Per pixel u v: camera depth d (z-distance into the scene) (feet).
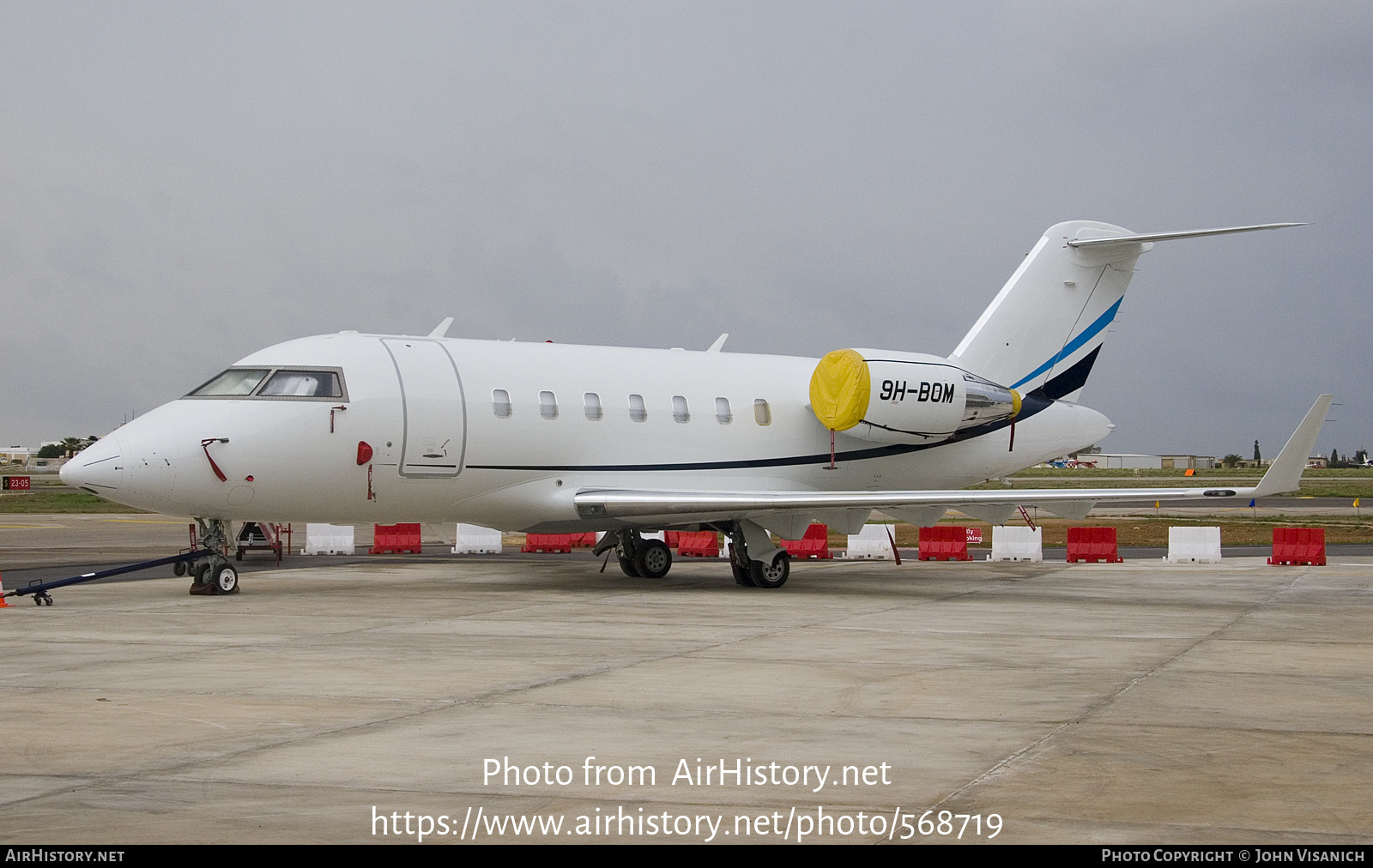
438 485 66.23
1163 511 201.77
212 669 39.60
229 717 31.81
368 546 109.70
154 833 21.86
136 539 121.19
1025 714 32.99
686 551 102.99
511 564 90.84
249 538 93.97
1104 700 35.09
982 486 219.61
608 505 68.64
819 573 85.76
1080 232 85.56
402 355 66.44
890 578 81.30
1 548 106.93
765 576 72.59
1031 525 99.35
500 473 67.67
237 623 52.60
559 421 69.26
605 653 43.91
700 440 74.54
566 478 69.77
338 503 64.59
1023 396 84.38
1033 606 62.85
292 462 62.39
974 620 55.67
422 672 39.32
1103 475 346.33
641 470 72.33
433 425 65.36
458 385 66.69
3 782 25.23
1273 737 30.22
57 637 47.62
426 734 29.84
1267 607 62.64
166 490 60.59
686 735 29.94
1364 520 164.45
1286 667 41.65
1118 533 136.67
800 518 73.15
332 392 63.46
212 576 65.00
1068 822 23.03
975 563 97.50
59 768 26.45
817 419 78.89
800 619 55.52
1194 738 29.96
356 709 32.94
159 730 30.22
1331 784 25.73
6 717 31.73
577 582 76.59
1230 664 42.39
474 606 60.59
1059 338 85.35
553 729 30.53
